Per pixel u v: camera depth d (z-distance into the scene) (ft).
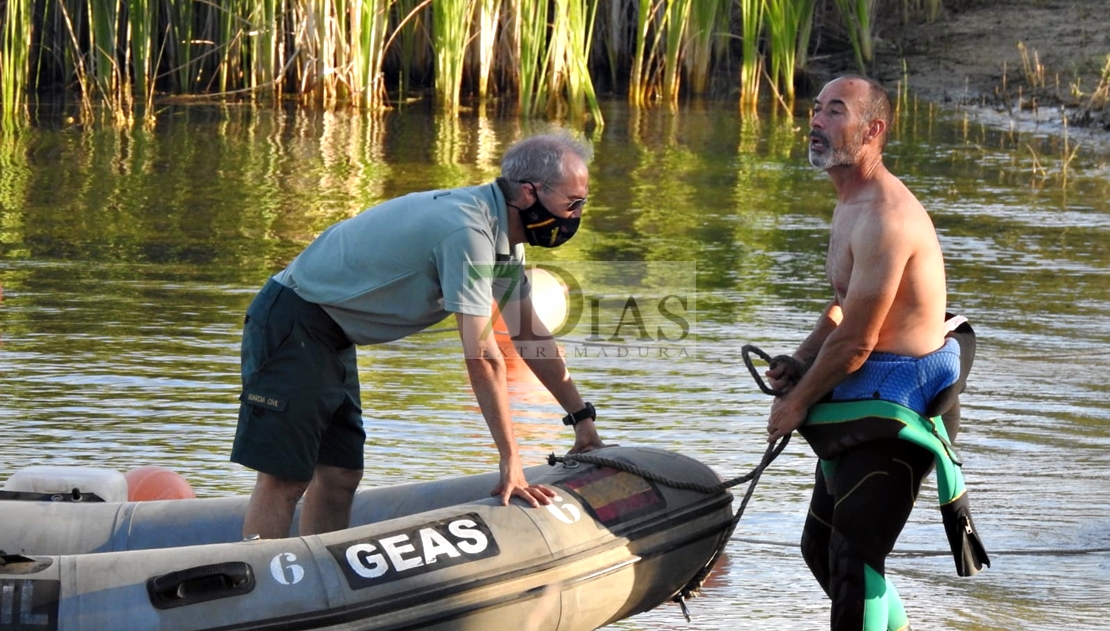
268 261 70.13
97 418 48.11
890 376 29.66
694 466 33.50
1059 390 52.75
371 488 37.78
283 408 31.24
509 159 30.45
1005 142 103.35
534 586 29.48
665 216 80.94
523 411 49.98
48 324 58.95
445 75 113.80
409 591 28.43
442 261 29.91
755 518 40.75
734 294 65.72
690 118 113.80
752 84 120.26
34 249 71.00
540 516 30.53
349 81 115.75
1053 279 68.90
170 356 55.36
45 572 27.43
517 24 117.50
